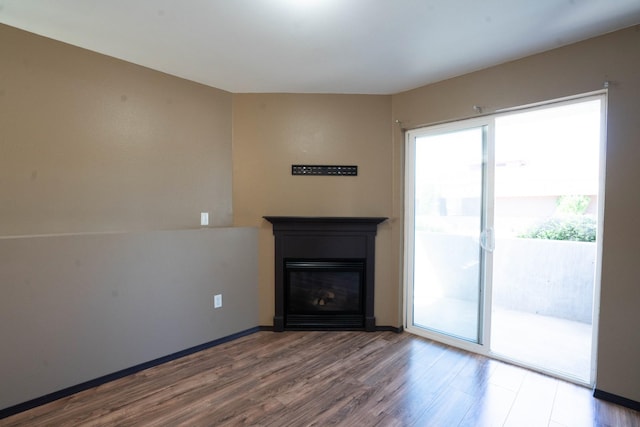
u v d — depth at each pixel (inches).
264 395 82.3
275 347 112.0
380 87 119.6
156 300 99.0
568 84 87.1
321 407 77.2
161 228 108.0
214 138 120.3
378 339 119.1
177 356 103.9
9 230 81.5
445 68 103.4
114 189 98.2
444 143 116.3
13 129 81.7
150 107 104.9
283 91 124.3
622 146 78.7
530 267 150.0
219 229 114.4
